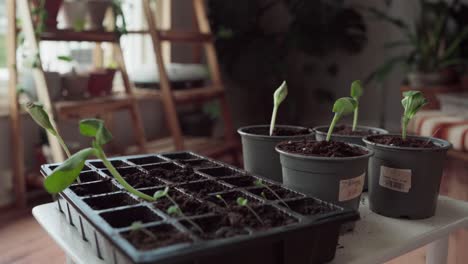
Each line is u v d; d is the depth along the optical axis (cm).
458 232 228
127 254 71
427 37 403
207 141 337
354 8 444
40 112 107
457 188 293
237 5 397
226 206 97
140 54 364
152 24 280
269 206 94
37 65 222
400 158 111
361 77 454
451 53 405
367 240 100
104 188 111
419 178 111
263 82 417
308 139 133
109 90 268
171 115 286
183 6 385
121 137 340
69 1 245
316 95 448
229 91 440
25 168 281
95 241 89
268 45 402
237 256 77
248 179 116
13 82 247
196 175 119
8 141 271
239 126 455
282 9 462
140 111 357
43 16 224
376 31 445
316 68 469
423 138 125
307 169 105
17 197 258
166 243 76
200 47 371
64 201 107
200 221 88
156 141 338
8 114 264
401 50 439
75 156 89
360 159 104
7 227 231
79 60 319
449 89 387
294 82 473
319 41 407
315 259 87
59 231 103
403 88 346
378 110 454
